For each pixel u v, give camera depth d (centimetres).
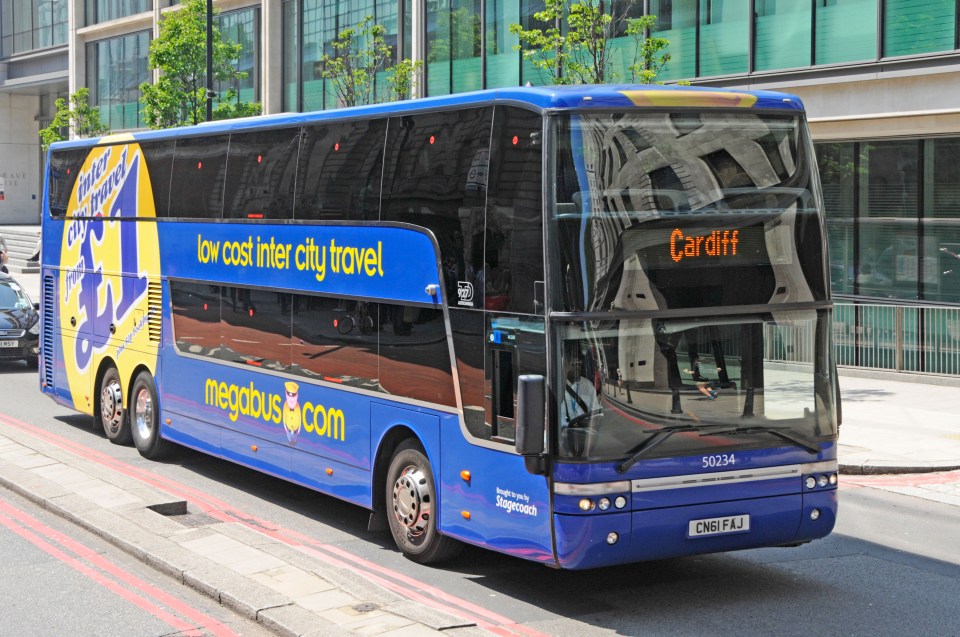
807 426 869
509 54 2672
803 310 870
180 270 1352
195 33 2997
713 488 834
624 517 802
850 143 2136
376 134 1014
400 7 2972
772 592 896
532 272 816
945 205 1994
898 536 1078
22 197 5991
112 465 1412
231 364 1249
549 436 797
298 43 3409
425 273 941
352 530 1105
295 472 1139
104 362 1558
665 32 2372
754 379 850
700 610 848
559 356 796
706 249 838
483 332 869
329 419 1079
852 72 2077
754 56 2233
